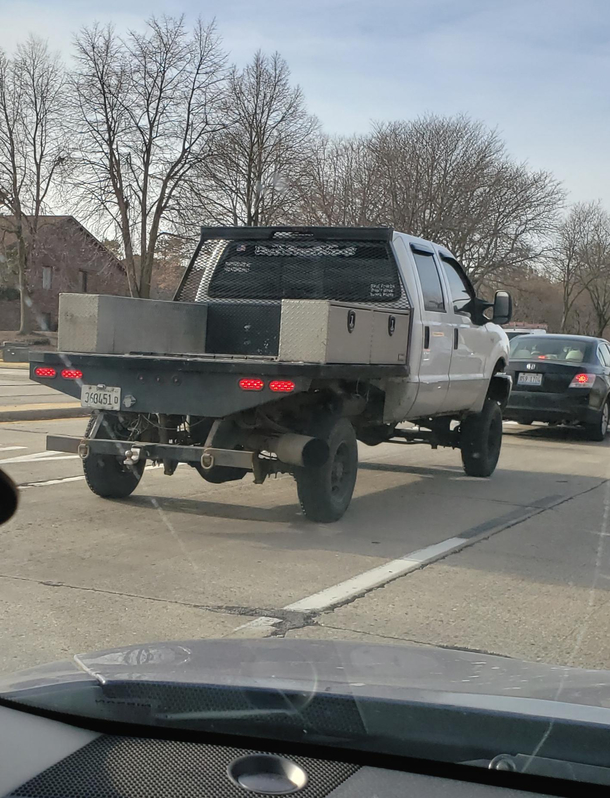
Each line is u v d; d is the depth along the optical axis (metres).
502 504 9.04
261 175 40.97
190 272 9.08
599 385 15.22
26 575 5.72
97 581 5.64
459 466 11.78
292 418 7.36
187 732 2.28
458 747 2.24
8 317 58.31
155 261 44.72
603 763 2.21
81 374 7.07
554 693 2.54
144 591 5.45
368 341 7.22
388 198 45.91
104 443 7.13
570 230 67.81
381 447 13.64
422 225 45.62
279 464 7.16
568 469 11.95
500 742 2.26
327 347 6.49
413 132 46.56
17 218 49.38
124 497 8.23
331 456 7.27
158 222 42.38
